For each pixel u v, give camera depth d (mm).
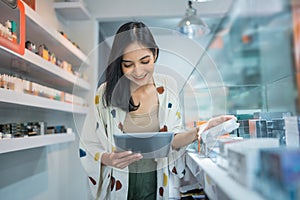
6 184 1777
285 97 587
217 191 508
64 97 2246
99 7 3129
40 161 2352
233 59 594
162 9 3096
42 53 1829
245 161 406
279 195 324
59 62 2174
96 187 1146
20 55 1444
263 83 727
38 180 2309
